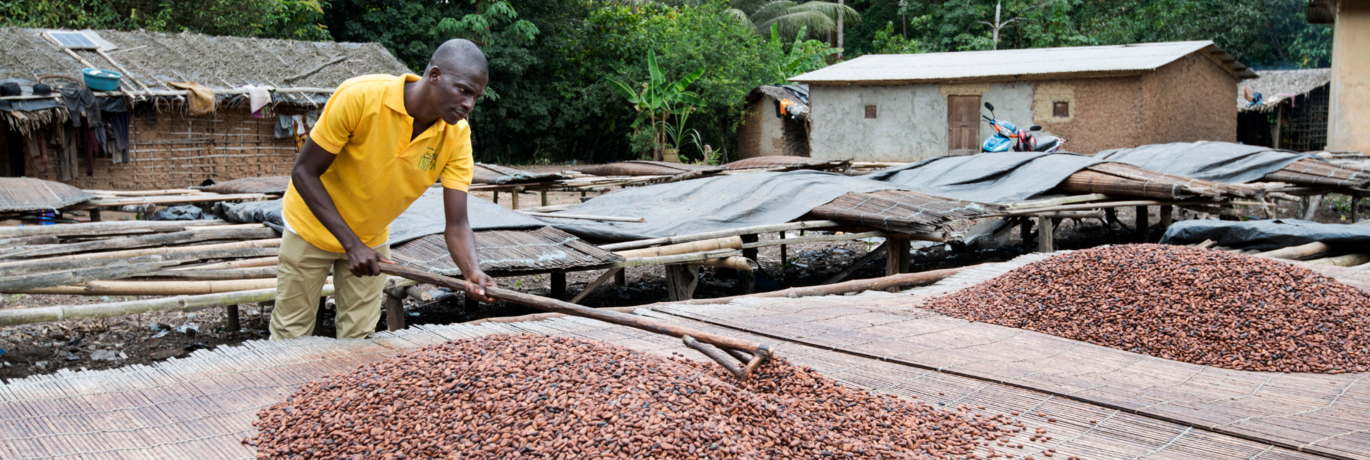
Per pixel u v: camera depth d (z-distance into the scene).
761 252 10.02
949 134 16.77
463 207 3.61
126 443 2.57
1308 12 15.26
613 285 8.19
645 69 22.84
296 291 3.90
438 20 21.44
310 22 19.84
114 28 16.31
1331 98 13.88
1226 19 24.62
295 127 14.66
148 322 6.43
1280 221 7.38
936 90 16.77
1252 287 4.20
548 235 6.00
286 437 2.54
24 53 12.84
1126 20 25.70
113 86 12.43
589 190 12.44
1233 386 3.24
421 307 7.18
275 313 3.99
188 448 2.53
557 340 2.94
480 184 10.43
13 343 5.67
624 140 24.28
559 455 2.18
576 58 23.69
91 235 6.45
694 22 23.12
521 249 5.56
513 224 6.12
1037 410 2.92
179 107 13.11
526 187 10.85
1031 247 10.29
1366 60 13.15
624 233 6.91
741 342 2.90
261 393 3.02
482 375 2.63
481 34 21.03
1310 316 3.95
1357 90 13.25
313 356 3.46
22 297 6.85
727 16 23.69
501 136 23.36
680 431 2.24
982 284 5.02
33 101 11.55
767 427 2.45
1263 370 3.50
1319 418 2.82
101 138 12.45
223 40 15.10
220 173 14.06
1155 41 25.11
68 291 4.95
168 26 16.84
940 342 3.85
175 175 13.57
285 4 18.55
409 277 3.36
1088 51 16.83
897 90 17.19
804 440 2.43
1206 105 17.48
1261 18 24.47
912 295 5.18
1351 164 10.96
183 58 14.16
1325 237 6.73
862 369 3.41
